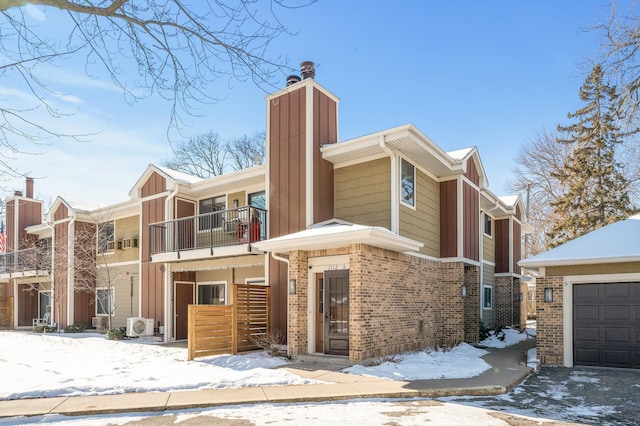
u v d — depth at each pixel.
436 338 14.09
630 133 10.22
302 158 13.20
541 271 11.62
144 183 18.56
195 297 17.72
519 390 8.52
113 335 17.11
